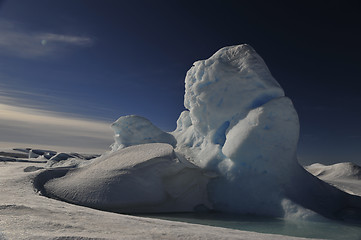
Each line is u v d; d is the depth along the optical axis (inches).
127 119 700.7
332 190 484.4
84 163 637.9
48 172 468.4
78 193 407.2
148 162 447.2
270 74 533.0
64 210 263.9
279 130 458.9
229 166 474.6
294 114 475.8
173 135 713.0
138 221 249.8
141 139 687.7
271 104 469.7
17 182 421.7
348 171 918.4
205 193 457.1
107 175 432.8
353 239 282.4
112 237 179.2
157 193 420.8
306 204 407.2
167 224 248.8
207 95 530.6
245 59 538.3
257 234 237.5
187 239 191.3
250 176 445.4
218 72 531.5
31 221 205.9
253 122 466.9
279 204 402.0
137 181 420.2
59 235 172.9
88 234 183.2
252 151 453.4
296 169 466.6
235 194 438.6
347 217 399.5
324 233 303.7
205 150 539.2
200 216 393.7
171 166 447.2
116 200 395.9
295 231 309.4
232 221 359.6
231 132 493.0
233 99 514.0
